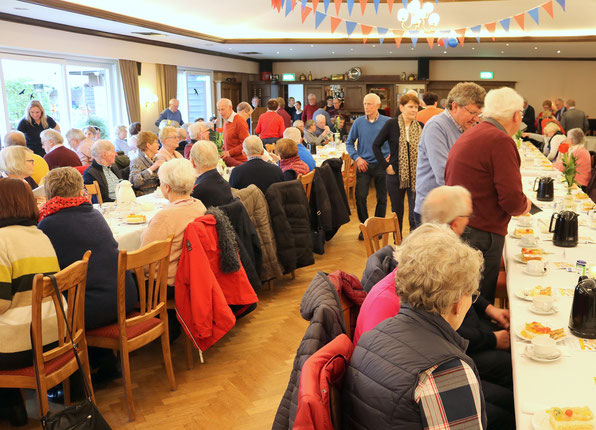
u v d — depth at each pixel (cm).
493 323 248
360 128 563
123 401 281
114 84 1098
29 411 272
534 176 589
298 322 380
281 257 434
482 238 254
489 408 188
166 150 522
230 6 925
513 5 879
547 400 143
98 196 438
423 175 343
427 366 117
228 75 1530
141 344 271
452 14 923
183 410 273
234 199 380
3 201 232
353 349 141
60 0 741
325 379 121
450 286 127
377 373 122
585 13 933
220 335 307
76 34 939
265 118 828
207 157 365
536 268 242
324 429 115
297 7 939
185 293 301
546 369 160
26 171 365
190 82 1373
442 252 131
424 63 1568
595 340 179
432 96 596
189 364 314
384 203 569
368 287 201
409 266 132
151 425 260
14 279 230
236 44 1202
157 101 1202
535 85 1588
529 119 1400
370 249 273
